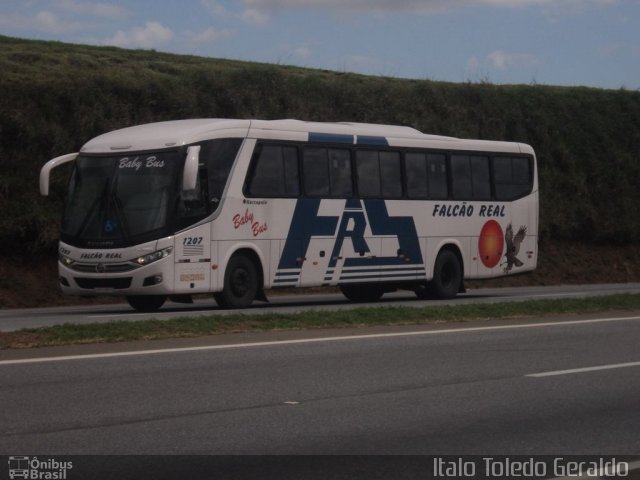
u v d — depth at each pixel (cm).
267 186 2098
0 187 2625
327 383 1130
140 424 905
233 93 3219
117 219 1959
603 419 975
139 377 1129
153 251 1925
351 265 2261
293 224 2145
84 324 1478
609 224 3934
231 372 1179
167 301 2442
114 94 2936
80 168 2036
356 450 838
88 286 1980
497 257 2609
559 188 3916
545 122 4028
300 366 1237
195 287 1970
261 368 1213
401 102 3722
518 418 974
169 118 3031
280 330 1575
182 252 1947
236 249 2039
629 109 4350
